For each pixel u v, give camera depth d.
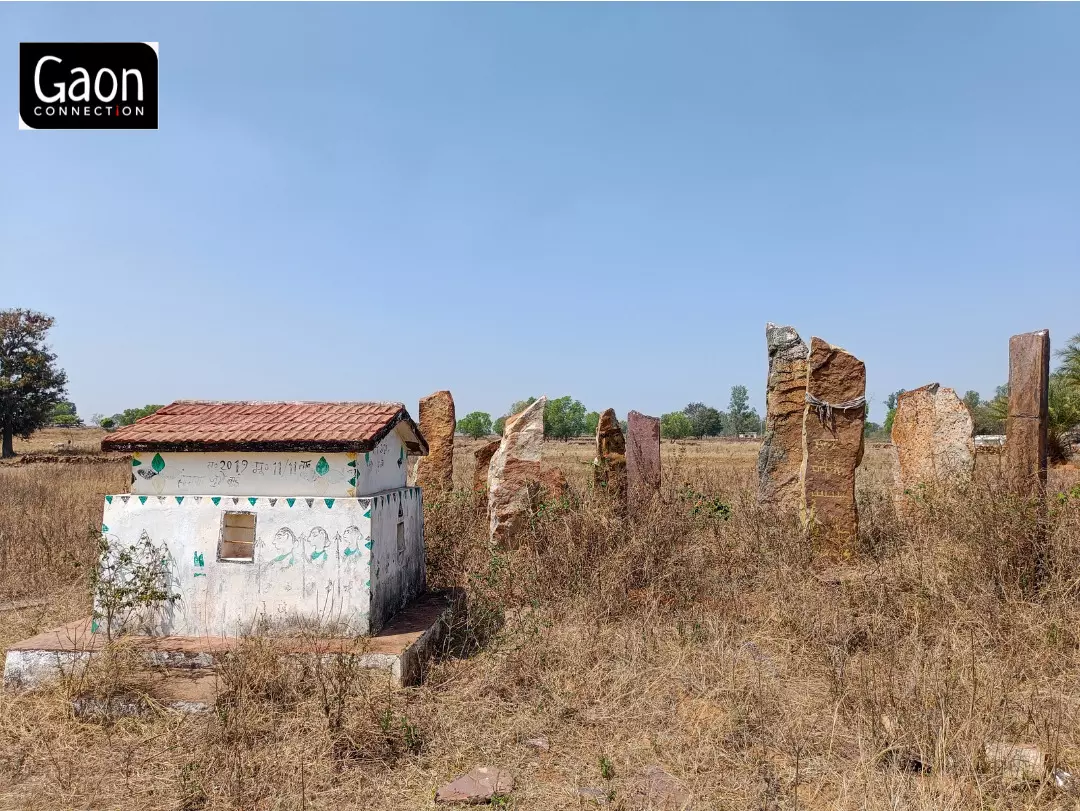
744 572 7.75
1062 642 5.29
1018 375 6.89
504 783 3.90
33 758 4.16
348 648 5.05
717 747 4.25
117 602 5.33
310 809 3.67
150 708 4.55
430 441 12.31
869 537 8.65
